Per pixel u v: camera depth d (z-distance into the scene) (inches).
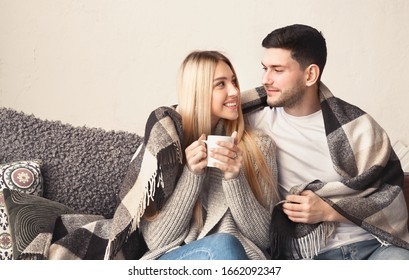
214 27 114.7
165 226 73.7
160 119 74.2
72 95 112.6
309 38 80.2
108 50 113.0
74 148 85.0
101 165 84.6
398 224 79.7
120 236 73.3
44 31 111.7
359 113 83.5
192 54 77.8
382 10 117.7
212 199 76.8
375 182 81.0
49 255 74.4
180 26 114.1
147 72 114.0
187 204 73.6
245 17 115.0
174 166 73.4
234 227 76.3
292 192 78.6
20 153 85.0
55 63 112.2
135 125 114.0
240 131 78.7
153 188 73.6
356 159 81.4
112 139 86.2
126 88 113.7
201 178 73.9
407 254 75.4
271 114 83.4
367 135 82.0
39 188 82.2
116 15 112.9
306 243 77.5
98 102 113.2
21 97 111.6
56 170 84.3
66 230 77.5
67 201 83.6
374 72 118.1
